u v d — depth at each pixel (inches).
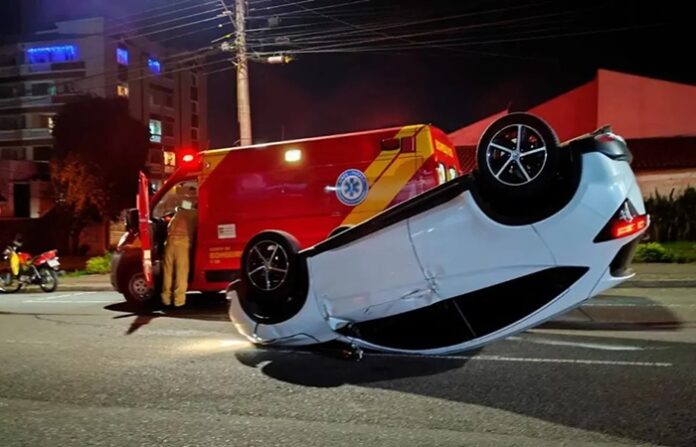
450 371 239.5
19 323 400.5
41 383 241.6
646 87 912.3
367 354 271.0
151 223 426.3
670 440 165.5
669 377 221.0
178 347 302.0
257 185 395.5
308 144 386.3
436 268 231.1
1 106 1929.1
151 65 2134.6
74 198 1460.4
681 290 478.3
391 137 367.6
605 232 211.3
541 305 224.2
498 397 205.8
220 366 260.4
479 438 171.3
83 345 314.2
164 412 202.5
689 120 893.8
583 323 335.6
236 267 399.9
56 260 651.5
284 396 215.9
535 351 266.8
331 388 223.8
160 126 2191.2
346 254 246.4
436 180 358.0
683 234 804.6
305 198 383.6
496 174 217.8
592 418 182.9
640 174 856.3
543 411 190.4
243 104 740.7
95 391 228.7
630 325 328.2
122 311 440.5
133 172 1507.1
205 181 408.5
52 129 1508.4
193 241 410.6
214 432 182.9
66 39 1926.7
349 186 373.1
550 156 211.0
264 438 176.9
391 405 202.5
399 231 235.5
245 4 738.2
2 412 207.5
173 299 402.3
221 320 386.3
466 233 225.5
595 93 935.0
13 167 1758.1
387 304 241.9
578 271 216.2
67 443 177.9
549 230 214.2
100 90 1915.6
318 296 253.6
